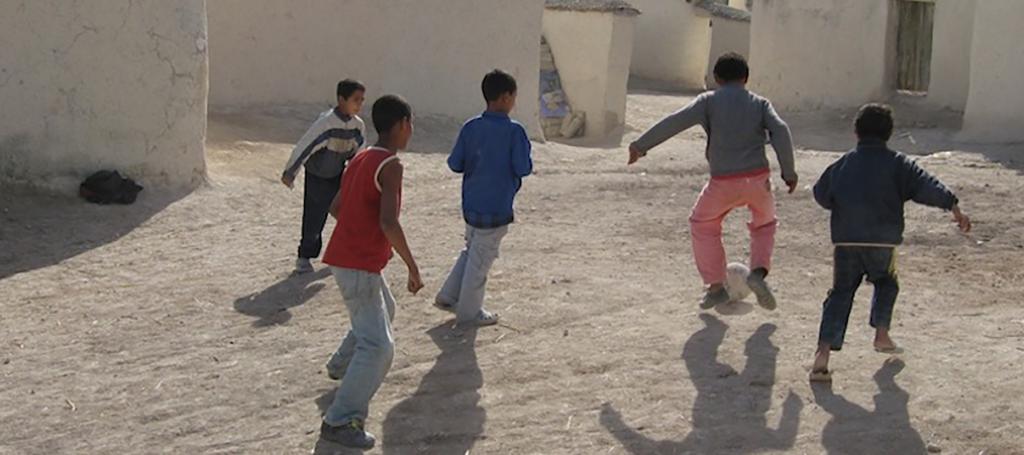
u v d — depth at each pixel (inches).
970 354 287.7
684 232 431.5
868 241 263.7
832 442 236.4
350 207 237.8
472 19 703.1
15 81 435.2
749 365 280.5
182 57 462.6
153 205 449.1
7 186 437.1
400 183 236.5
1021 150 639.1
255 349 295.9
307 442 239.0
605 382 269.9
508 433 242.4
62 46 440.8
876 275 268.8
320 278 364.2
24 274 364.5
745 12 1211.9
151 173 462.3
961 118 766.5
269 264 380.8
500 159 305.7
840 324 266.8
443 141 637.3
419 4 681.6
